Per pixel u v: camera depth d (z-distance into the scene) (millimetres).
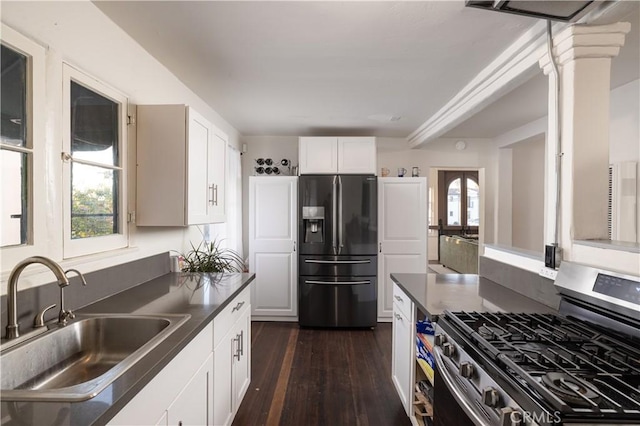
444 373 1307
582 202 1614
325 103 3332
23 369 1142
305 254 3879
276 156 4902
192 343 1364
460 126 4402
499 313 1489
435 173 9805
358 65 2432
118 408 825
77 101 1650
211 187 2461
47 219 1424
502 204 5023
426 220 4004
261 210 4039
